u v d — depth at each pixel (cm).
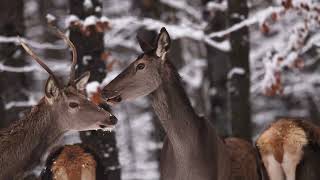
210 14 1777
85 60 1438
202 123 1091
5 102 1580
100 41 1452
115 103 1086
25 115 1062
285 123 1086
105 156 1405
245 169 1133
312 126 1085
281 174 1074
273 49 1688
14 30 1593
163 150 1118
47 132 1036
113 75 1611
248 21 1600
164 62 1077
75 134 1761
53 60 2252
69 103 1041
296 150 1067
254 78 2105
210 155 1081
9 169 1019
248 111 1636
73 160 1087
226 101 1798
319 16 1577
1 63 1581
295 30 1633
